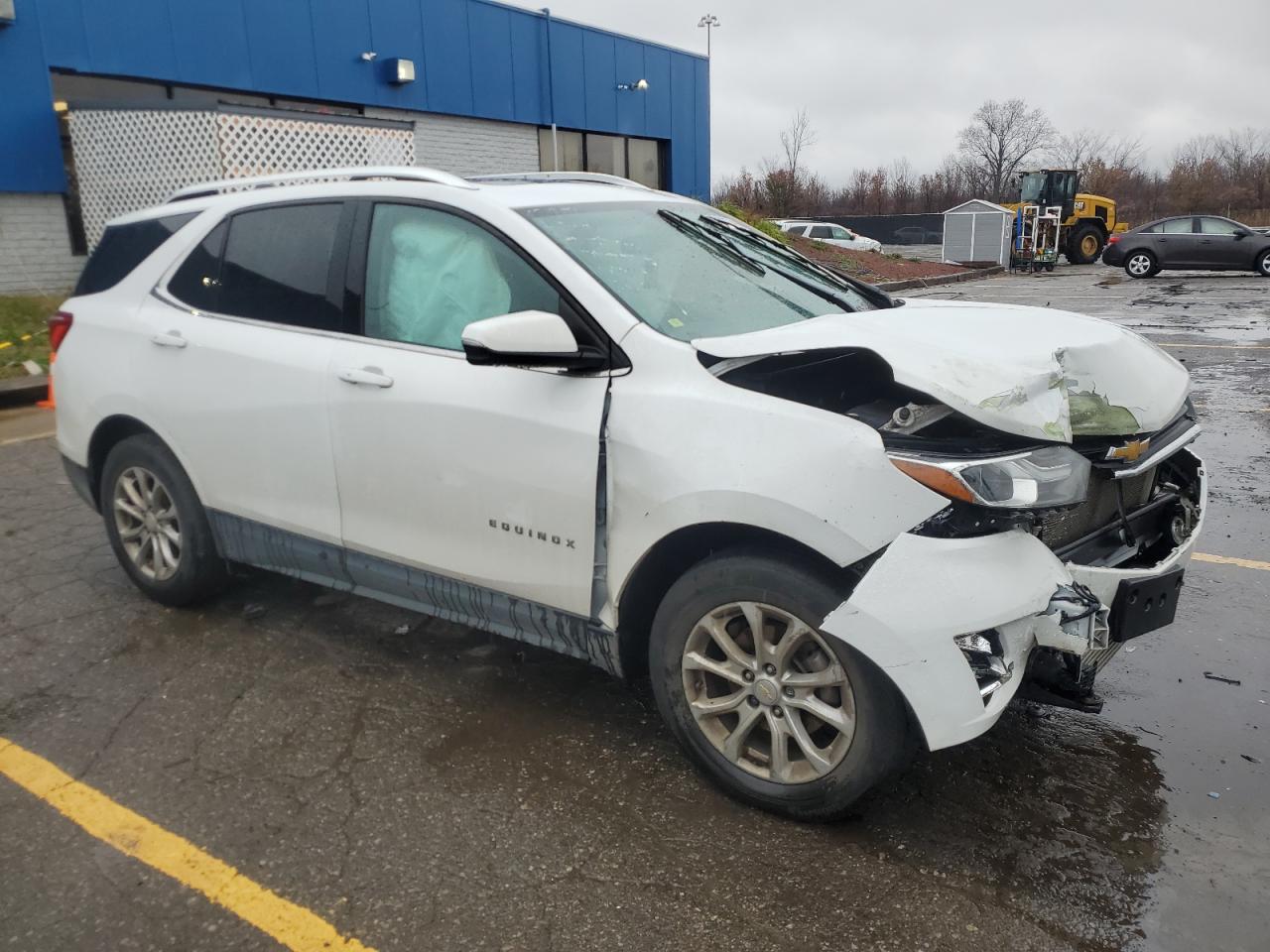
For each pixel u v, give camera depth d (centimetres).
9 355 1016
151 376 399
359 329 345
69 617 427
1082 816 285
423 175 342
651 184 2395
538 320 273
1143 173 6888
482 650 396
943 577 240
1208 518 552
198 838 278
